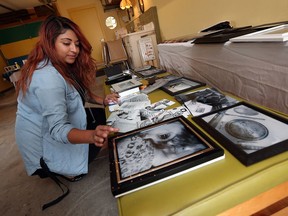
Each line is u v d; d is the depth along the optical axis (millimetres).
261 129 554
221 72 1221
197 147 521
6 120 3357
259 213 694
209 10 1952
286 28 924
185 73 1723
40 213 1169
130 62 3645
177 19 2678
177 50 1725
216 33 1279
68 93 935
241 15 1576
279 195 490
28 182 1508
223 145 531
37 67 790
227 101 804
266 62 878
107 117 963
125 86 1370
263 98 969
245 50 968
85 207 1126
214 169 466
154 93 1171
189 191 424
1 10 6336
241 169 447
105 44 4230
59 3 6312
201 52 1355
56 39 856
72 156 1085
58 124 694
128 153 570
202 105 816
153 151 553
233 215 467
